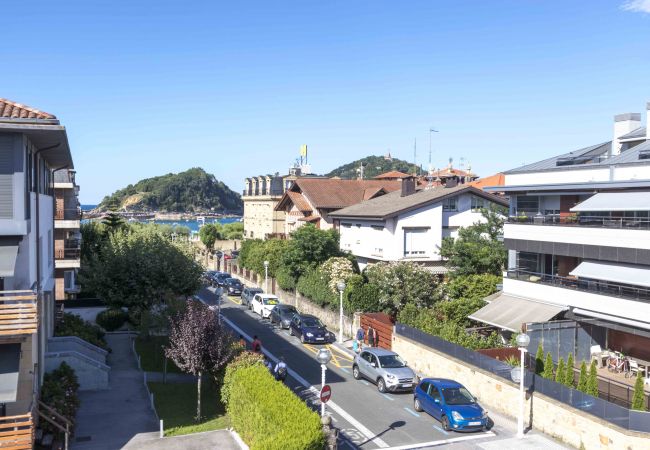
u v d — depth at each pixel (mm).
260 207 79125
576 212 30203
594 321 26266
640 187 25766
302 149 89938
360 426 21984
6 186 17891
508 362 24406
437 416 22172
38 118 18062
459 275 38438
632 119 34188
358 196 61688
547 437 20969
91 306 43219
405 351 30484
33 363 18578
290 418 16938
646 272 24375
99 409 22594
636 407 19312
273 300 44656
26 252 18922
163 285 33875
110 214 65812
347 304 37438
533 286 30219
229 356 22922
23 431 15727
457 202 46188
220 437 19656
